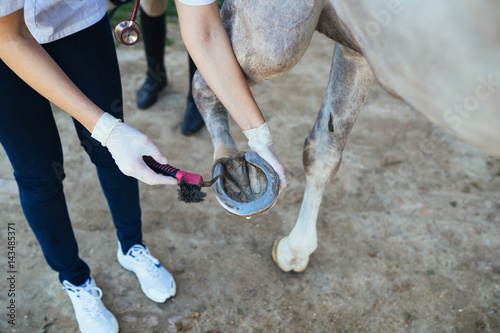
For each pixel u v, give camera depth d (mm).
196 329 1877
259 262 2143
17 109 1361
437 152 2775
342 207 2416
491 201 2469
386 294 2021
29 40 1162
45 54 1191
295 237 1969
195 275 2078
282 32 1185
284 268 2061
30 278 2039
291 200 2451
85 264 1888
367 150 2768
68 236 1719
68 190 2445
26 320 1886
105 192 1810
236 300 1983
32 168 1486
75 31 1400
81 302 1812
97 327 1801
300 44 1207
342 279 2078
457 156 2756
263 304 1972
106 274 2074
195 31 1215
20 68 1164
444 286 2057
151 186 2488
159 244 2203
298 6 1157
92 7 1418
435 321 1924
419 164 2686
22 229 2244
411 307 1973
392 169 2648
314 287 2045
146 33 2773
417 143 2836
